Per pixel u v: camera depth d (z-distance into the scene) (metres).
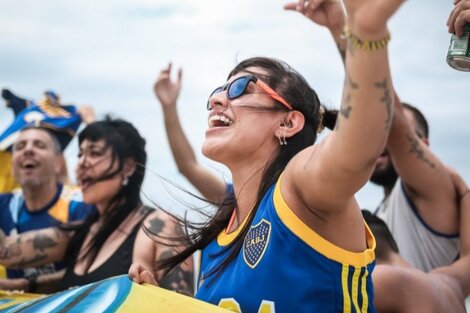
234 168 2.40
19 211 4.43
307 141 2.39
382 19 1.84
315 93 2.46
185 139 4.27
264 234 2.22
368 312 2.22
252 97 2.37
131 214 3.61
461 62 2.63
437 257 3.35
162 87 4.31
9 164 4.63
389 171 3.67
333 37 2.95
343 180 2.00
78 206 4.34
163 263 2.62
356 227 2.20
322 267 2.16
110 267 3.49
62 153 4.52
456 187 3.35
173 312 2.21
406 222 3.40
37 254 3.77
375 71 1.90
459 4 2.59
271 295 2.18
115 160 3.64
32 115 4.50
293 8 2.97
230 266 2.32
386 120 1.94
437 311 2.86
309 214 2.16
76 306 2.30
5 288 3.85
